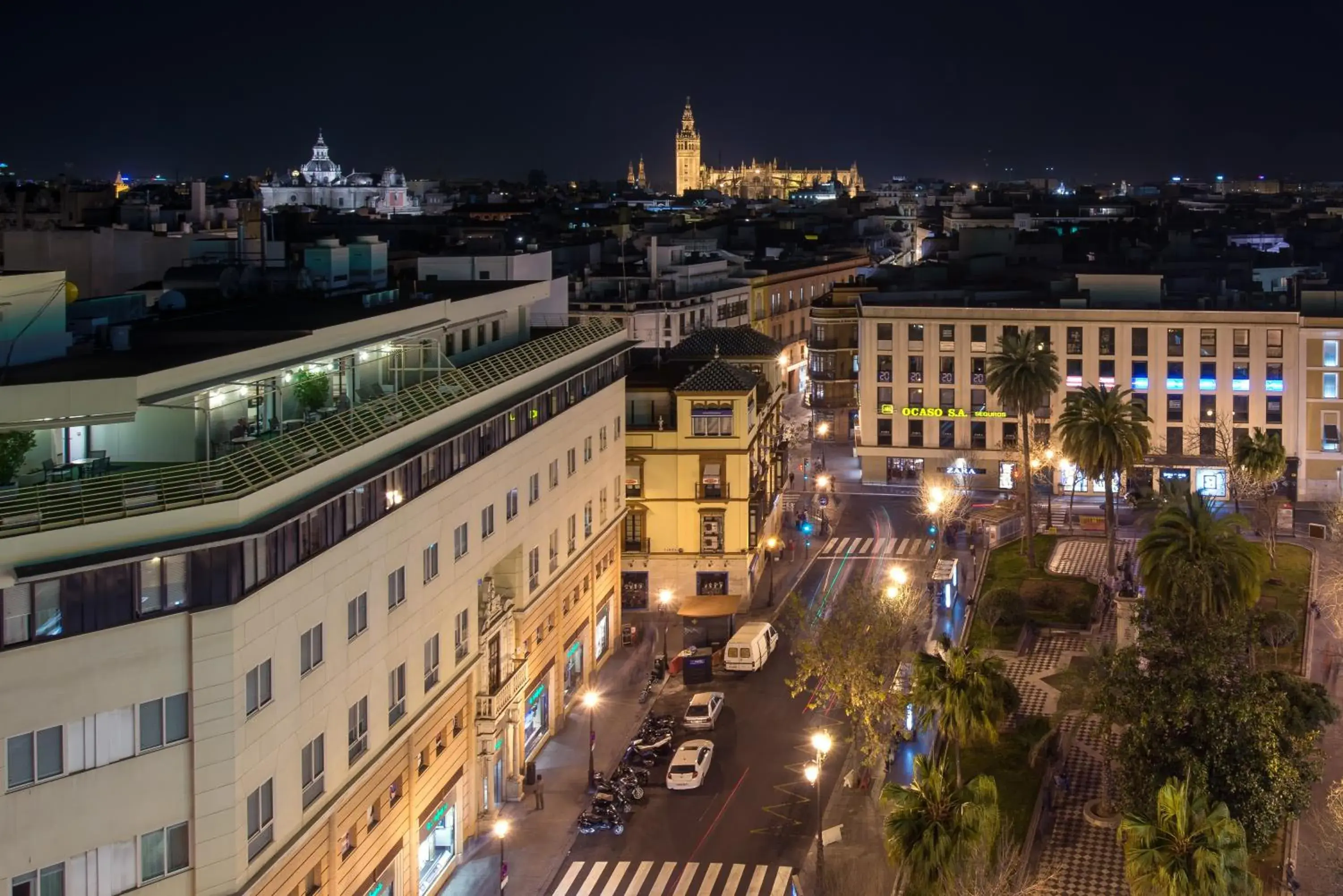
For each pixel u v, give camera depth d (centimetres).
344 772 5481
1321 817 6912
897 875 6469
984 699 6619
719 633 10231
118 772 4347
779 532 12775
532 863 6800
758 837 7062
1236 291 15938
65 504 4338
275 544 4862
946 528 12562
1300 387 13675
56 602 4203
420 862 6347
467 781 6962
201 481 4691
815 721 8581
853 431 17650
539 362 8144
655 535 10731
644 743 8094
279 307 7225
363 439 5681
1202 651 6562
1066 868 6662
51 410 4716
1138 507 13050
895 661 7994
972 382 14675
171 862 4506
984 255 19100
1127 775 6706
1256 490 11931
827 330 17488
